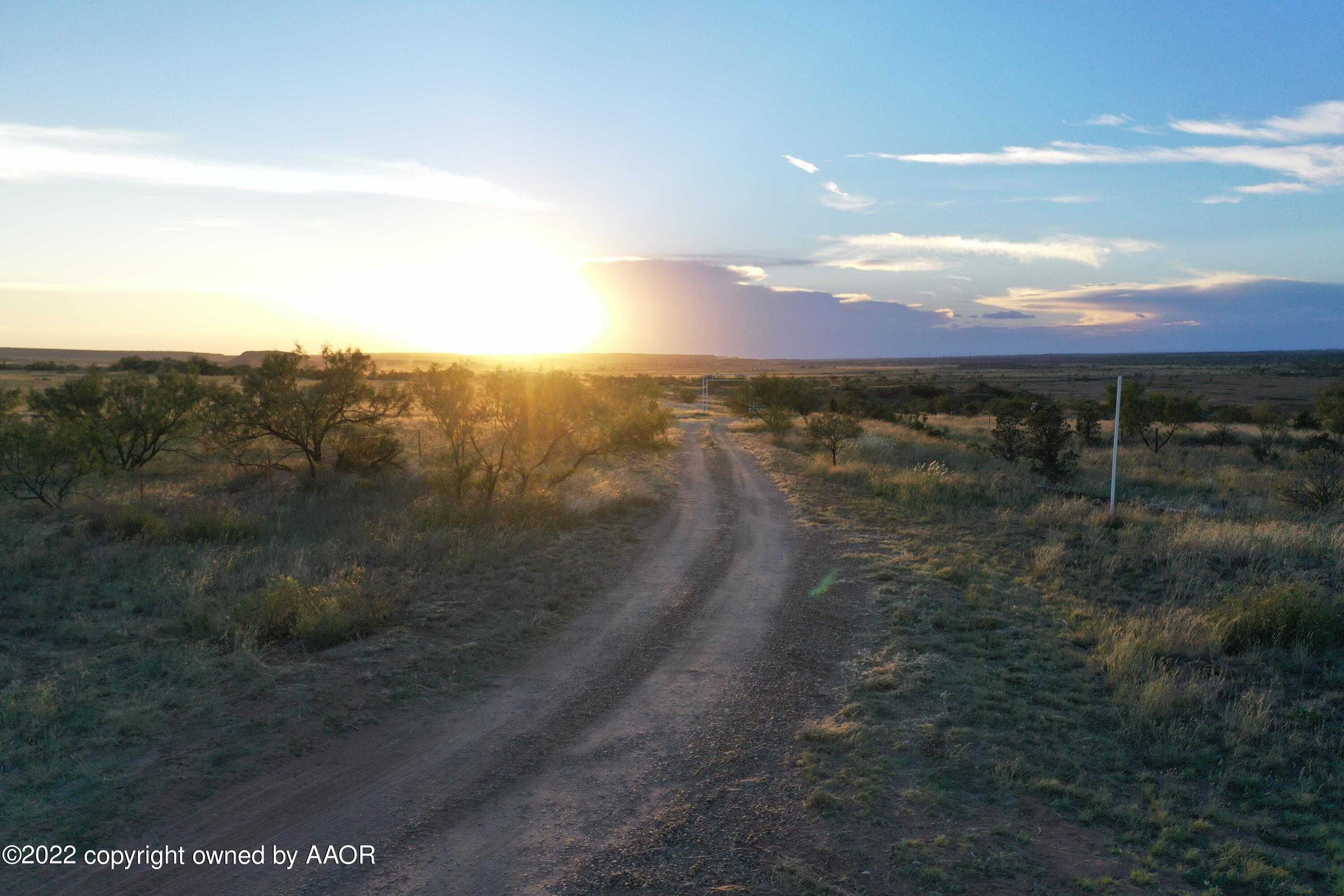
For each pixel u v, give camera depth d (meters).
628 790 5.73
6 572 10.60
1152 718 6.83
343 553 12.09
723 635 9.40
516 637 9.11
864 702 7.27
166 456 23.23
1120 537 13.93
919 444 32.94
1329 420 29.17
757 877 4.66
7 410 22.00
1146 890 4.55
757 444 38.28
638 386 42.62
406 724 6.79
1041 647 8.70
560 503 16.56
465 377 17.69
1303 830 5.24
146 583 10.29
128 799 5.39
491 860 4.84
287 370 20.39
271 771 5.90
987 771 5.95
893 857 4.86
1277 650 8.22
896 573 12.26
